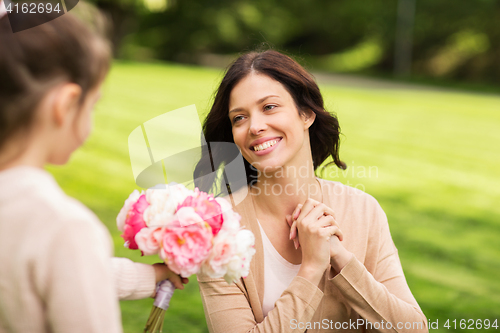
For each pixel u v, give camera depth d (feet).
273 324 3.88
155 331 3.47
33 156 2.54
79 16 2.64
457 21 73.67
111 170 17.28
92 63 2.55
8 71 2.35
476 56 71.92
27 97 2.38
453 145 26.16
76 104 2.56
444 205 16.16
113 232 11.12
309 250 4.05
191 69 56.90
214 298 4.23
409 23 77.05
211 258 3.26
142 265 3.46
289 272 4.42
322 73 70.95
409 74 76.79
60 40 2.43
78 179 15.89
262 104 4.18
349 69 78.89
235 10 77.61
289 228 4.50
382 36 80.33
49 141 2.55
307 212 4.20
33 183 2.51
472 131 30.45
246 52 4.76
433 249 12.14
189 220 3.25
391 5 80.69
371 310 4.05
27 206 2.46
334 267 4.15
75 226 2.44
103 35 2.71
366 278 4.05
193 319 8.02
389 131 29.04
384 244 4.55
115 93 35.22
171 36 76.13
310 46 90.43
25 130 2.46
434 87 60.23
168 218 3.24
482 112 38.34
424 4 75.82
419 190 17.74
